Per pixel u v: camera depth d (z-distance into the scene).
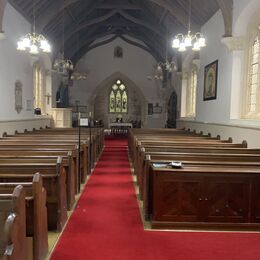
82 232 4.30
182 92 15.56
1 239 2.56
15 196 2.48
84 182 7.28
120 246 3.85
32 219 3.17
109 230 4.38
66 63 15.52
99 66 23.06
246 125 7.45
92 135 9.57
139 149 6.48
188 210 4.41
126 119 23.72
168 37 15.79
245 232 4.33
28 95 11.70
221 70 9.58
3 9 8.36
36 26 11.71
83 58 22.86
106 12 17.20
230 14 8.58
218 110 9.80
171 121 19.16
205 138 8.96
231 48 8.53
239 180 4.36
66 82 19.64
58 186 4.26
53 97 16.41
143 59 23.12
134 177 7.99
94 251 3.71
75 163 6.20
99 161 10.59
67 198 5.21
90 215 5.02
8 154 5.58
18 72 10.47
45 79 15.23
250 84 8.48
